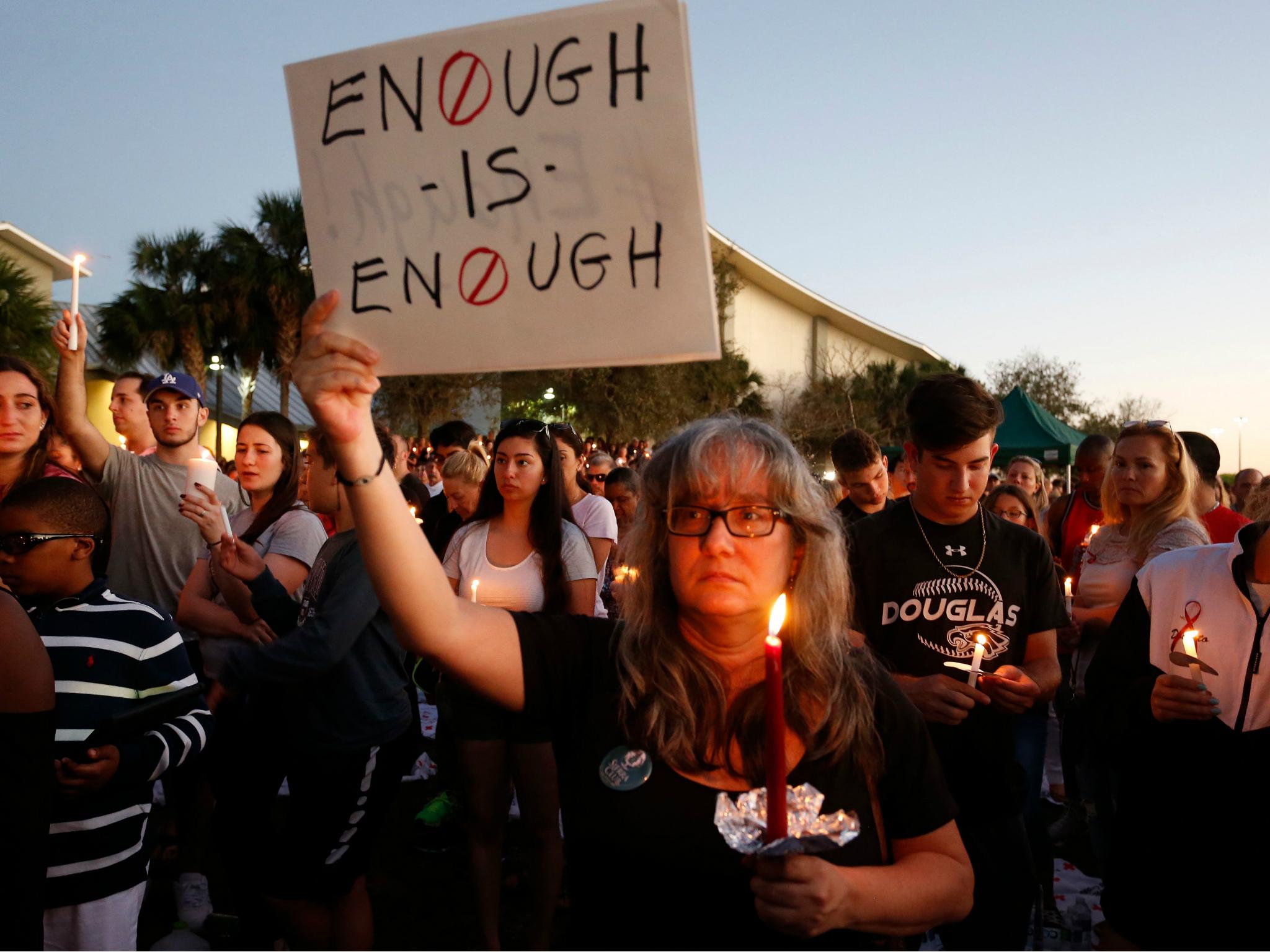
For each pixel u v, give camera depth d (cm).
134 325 2495
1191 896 205
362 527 135
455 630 142
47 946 212
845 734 139
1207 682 212
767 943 129
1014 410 1595
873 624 265
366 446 135
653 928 132
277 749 271
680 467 142
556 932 339
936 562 263
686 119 129
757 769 135
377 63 144
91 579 231
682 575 140
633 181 132
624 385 2981
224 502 402
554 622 155
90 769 206
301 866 265
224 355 2719
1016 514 547
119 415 528
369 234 144
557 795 310
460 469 476
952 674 259
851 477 388
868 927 126
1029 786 293
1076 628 354
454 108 140
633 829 134
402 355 142
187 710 236
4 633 163
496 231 138
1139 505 345
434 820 416
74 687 218
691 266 129
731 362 3634
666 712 139
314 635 254
